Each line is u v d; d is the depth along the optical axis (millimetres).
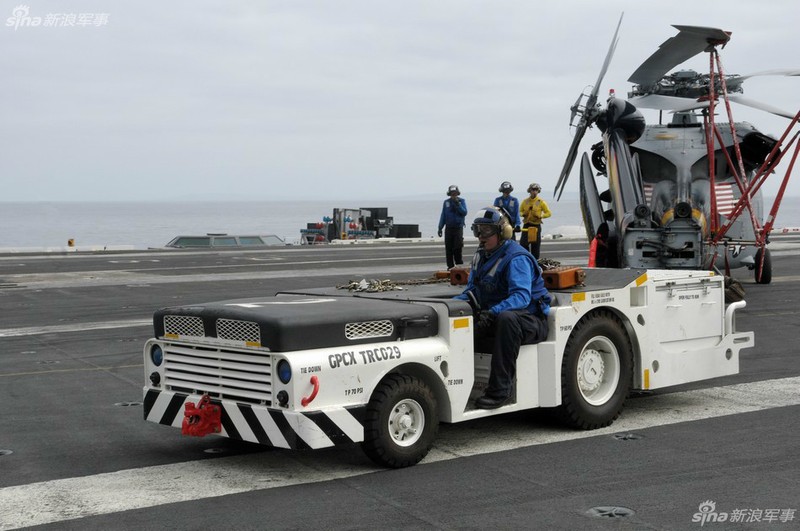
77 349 12109
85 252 35281
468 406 7035
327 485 5988
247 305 6691
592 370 7508
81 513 5504
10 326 14359
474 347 7297
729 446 6863
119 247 38781
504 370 6836
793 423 7594
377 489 5875
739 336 8680
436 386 6637
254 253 33688
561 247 35281
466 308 6734
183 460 6711
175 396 6695
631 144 15734
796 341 12242
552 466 6363
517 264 7035
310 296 7723
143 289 19797
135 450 7023
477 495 5715
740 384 9391
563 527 5109
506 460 6531
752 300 16844
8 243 125062
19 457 6840
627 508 5434
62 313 15945
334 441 5941
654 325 7938
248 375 6207
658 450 6773
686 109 14914
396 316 6422
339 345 6113
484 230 7199
